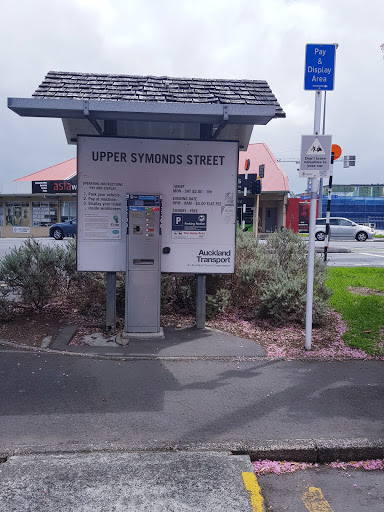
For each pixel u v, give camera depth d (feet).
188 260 20.56
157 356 17.88
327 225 44.19
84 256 19.98
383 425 12.80
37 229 116.47
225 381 15.74
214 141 19.99
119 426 12.51
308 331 18.92
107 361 17.28
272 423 12.84
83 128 22.24
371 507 9.87
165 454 11.25
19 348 18.15
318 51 17.88
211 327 21.86
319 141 18.07
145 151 19.81
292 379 16.03
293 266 24.36
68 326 20.84
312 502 10.01
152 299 19.99
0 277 21.76
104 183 19.76
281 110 18.95
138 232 19.54
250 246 25.57
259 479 10.85
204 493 9.80
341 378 16.17
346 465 11.55
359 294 30.48
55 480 10.09
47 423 12.59
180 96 18.92
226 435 12.15
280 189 111.96
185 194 20.18
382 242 93.35
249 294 24.18
